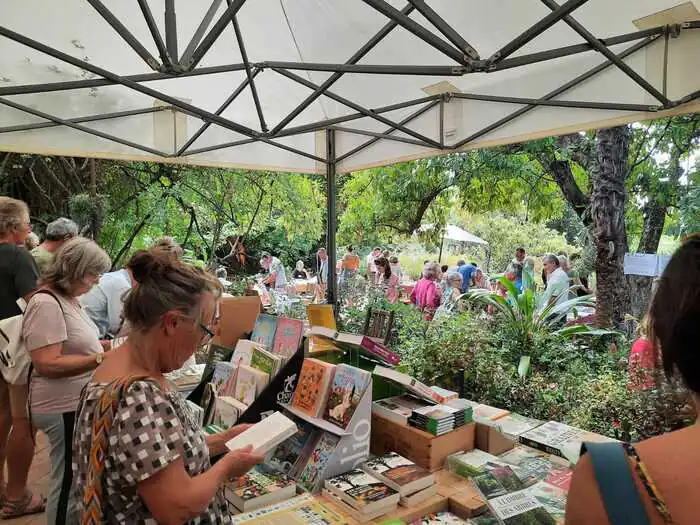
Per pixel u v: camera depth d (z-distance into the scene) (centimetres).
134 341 118
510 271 783
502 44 311
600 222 556
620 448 65
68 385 225
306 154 473
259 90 412
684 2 247
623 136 553
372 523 171
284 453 216
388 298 721
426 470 193
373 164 462
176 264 121
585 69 308
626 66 247
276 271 995
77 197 793
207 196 1003
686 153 774
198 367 364
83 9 292
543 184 916
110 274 378
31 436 283
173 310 115
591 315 564
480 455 212
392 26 257
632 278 696
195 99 412
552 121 329
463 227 1517
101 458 105
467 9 287
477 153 829
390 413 223
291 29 354
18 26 298
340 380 213
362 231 1233
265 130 345
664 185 773
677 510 57
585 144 755
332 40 351
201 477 113
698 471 58
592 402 311
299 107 317
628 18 267
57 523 211
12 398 274
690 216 715
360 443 202
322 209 1312
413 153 423
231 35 352
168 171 958
